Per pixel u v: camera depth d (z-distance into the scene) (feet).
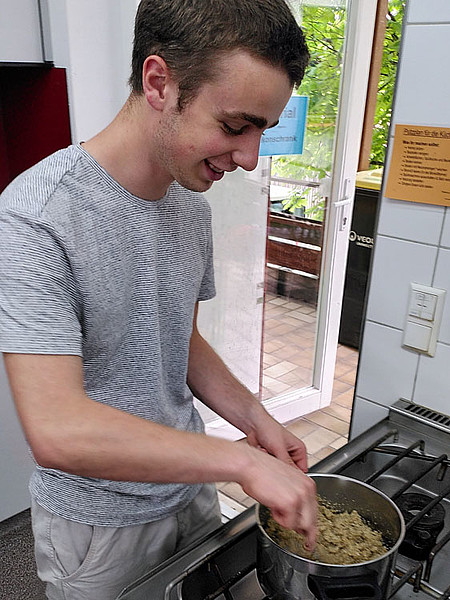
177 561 2.51
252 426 3.24
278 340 9.12
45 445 2.06
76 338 2.26
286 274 8.71
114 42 5.44
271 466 2.19
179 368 3.14
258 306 7.77
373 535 2.65
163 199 2.78
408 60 3.22
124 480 2.15
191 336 3.40
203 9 1.99
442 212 3.30
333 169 7.73
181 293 2.97
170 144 2.29
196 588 2.44
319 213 7.98
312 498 2.21
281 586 2.26
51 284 2.24
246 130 2.19
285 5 2.07
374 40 10.20
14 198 2.32
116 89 5.64
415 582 2.54
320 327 8.44
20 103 5.72
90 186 2.48
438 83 3.12
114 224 2.55
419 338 3.58
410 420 3.62
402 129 3.33
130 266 2.66
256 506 2.65
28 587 5.66
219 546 2.56
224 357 7.67
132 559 3.13
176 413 3.19
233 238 7.15
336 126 7.58
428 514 2.85
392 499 2.97
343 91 7.39
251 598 2.49
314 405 8.70
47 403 2.10
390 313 3.70
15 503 6.42
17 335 2.13
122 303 2.66
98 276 2.50
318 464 3.24
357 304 10.61
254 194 7.13
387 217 3.56
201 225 3.06
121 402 2.83
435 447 3.45
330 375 8.78
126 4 5.29
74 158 2.48
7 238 2.21
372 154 12.26
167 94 2.20
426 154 3.26
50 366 2.15
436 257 3.39
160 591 2.38
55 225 2.28
